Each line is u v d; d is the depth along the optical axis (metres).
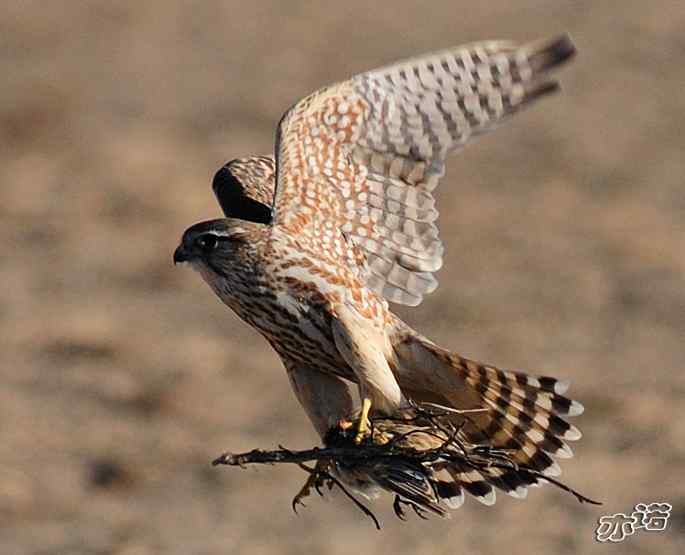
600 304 21.06
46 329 19.64
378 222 8.77
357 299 8.48
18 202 25.03
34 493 15.09
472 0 42.44
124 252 23.33
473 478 8.44
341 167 8.76
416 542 13.84
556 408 8.45
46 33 38.53
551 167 27.97
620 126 30.91
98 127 29.58
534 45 9.12
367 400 8.20
